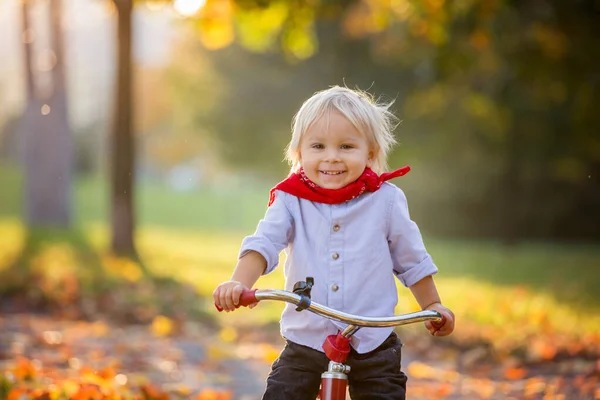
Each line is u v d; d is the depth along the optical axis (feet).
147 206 133.49
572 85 58.34
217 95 110.22
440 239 97.40
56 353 24.70
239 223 118.93
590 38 55.72
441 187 99.25
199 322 34.45
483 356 27.76
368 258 11.47
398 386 11.39
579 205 96.78
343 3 49.93
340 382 10.55
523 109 73.67
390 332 11.60
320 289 11.42
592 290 45.93
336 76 91.76
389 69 88.58
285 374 11.47
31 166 58.65
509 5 50.67
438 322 11.21
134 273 43.14
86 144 177.27
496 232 99.04
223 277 47.78
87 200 124.36
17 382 19.02
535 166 90.63
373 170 12.10
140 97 183.93
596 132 68.85
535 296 41.96
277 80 104.06
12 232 56.08
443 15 48.06
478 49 57.11
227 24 49.67
